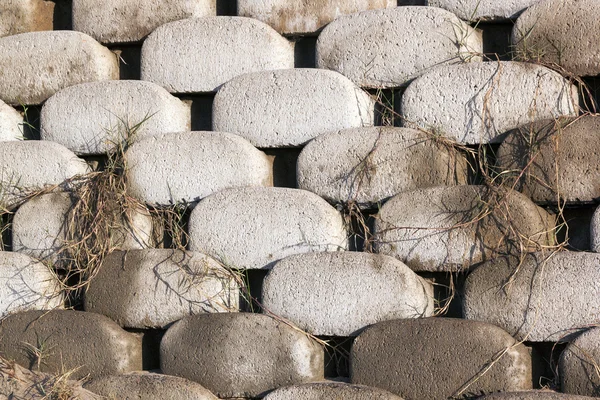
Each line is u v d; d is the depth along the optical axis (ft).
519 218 12.53
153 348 13.78
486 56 13.83
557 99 13.01
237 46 14.52
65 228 14.24
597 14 13.15
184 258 13.52
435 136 13.23
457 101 13.34
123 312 13.62
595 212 12.28
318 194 13.57
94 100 14.75
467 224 12.67
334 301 12.76
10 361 13.25
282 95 13.97
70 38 15.28
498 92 13.19
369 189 13.34
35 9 15.98
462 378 11.98
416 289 12.60
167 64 14.80
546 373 12.28
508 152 12.97
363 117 13.82
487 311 12.34
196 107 14.93
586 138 12.59
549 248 12.48
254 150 13.92
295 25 14.58
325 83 13.84
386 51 13.92
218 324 12.97
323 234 13.19
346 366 12.96
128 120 14.60
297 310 12.88
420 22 13.82
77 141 14.80
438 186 13.03
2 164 14.75
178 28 14.80
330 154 13.55
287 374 12.66
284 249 13.29
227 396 12.83
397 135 13.34
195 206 13.84
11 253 14.20
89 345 13.43
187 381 12.75
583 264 12.01
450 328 12.13
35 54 15.38
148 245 14.11
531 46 13.44
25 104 15.47
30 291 14.03
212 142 13.94
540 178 12.73
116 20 15.35
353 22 14.12
